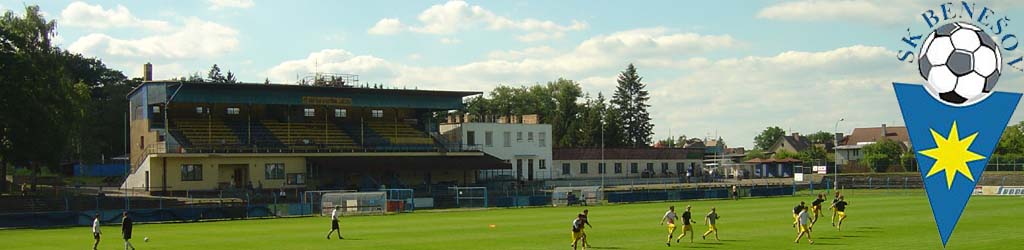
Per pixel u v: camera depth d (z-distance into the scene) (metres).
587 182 121.25
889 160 142.00
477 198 84.12
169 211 63.66
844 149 185.62
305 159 95.81
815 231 48.91
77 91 96.62
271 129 101.06
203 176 90.56
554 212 73.56
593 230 51.75
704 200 95.12
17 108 75.75
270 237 48.69
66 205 67.75
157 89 94.06
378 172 101.69
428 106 109.06
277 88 97.44
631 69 187.25
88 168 131.38
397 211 76.50
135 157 100.38
